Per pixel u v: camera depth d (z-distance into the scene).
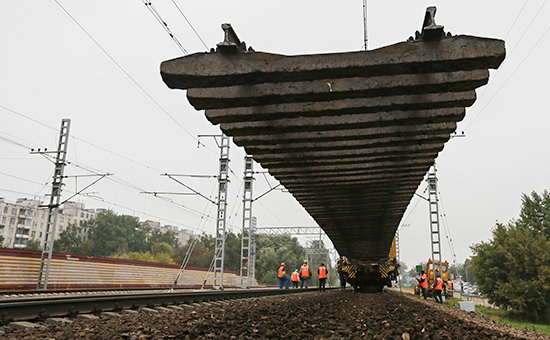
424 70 4.80
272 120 6.25
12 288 21.48
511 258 35.62
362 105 5.45
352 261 22.00
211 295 12.78
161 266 36.38
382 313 8.44
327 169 8.88
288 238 95.06
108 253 85.75
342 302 12.27
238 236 87.12
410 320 6.96
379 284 22.30
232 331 5.18
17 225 85.00
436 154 7.82
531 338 10.55
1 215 82.00
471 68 4.74
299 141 6.99
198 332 5.07
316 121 6.14
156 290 26.83
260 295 17.84
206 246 89.06
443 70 4.79
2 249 21.16
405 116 5.87
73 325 5.95
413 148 7.53
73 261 25.89
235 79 4.99
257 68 4.83
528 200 48.09
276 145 7.43
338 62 4.77
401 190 10.62
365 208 12.66
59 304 6.86
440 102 5.32
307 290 26.05
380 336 4.88
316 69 4.78
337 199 11.55
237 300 13.61
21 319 6.06
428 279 29.03
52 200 23.14
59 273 24.61
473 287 96.25
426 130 6.47
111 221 90.12
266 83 5.16
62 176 23.39
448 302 25.28
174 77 4.96
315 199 11.58
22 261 22.27
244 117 5.90
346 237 17.34
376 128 6.61
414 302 14.36
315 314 7.90
